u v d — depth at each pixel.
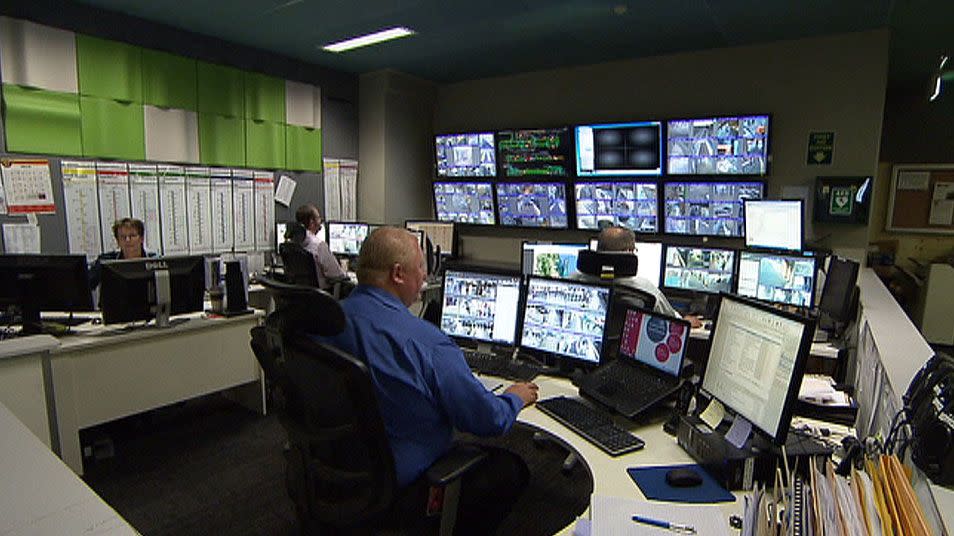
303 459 1.47
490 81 5.56
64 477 1.24
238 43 4.64
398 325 1.48
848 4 3.33
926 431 1.02
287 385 1.41
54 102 3.73
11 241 3.62
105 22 3.91
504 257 5.54
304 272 4.27
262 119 4.90
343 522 1.41
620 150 4.54
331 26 4.13
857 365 2.47
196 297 3.04
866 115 3.79
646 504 1.26
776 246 3.24
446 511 1.44
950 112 5.80
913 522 0.84
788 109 4.05
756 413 1.35
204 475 2.72
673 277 3.57
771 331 1.35
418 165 5.91
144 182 4.21
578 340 2.11
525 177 5.12
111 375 2.74
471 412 1.45
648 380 1.84
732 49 4.25
